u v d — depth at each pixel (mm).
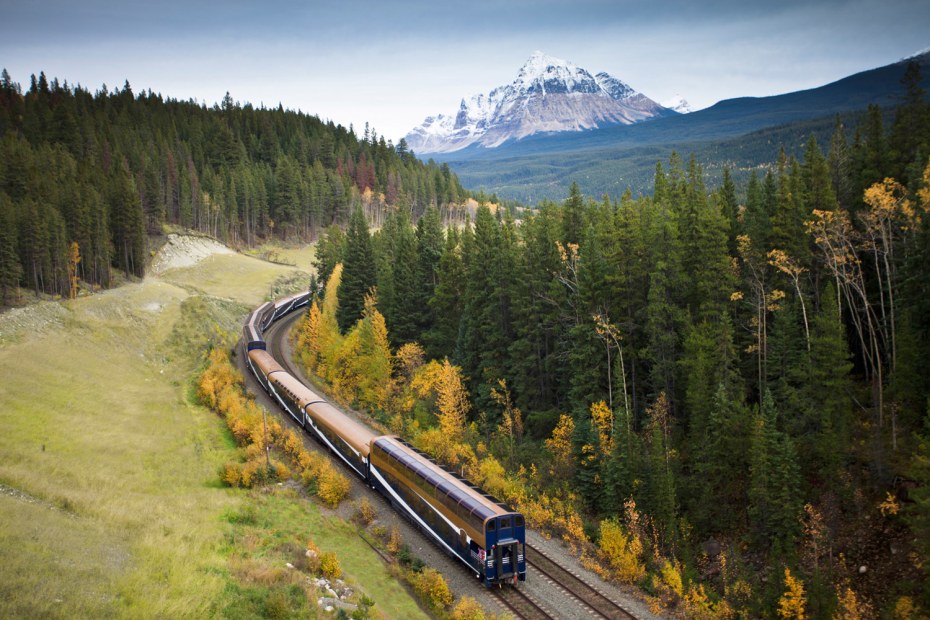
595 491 43969
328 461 50031
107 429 56000
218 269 133625
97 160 159125
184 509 37812
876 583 32531
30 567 24516
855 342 48531
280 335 100562
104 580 25188
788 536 35688
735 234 54906
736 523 39969
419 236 82062
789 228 48438
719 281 47531
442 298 70438
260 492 44812
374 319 69438
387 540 39562
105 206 108375
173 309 97438
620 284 51781
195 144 189750
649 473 41219
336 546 37188
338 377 73562
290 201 170250
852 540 35188
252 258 148500
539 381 56188
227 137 187000
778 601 32219
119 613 22797
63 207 99938
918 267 40688
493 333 59750
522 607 31828
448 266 70125
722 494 41469
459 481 39031
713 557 38469
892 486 36031
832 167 56781
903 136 52312
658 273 48031
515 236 67125
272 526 37781
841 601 30594
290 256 160125
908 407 38500
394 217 111938
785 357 43875
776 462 37000
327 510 43438
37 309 82000
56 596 22859
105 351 79500
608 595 33375
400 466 42656
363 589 31750
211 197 157000
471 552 34219
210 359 82125
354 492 46750
